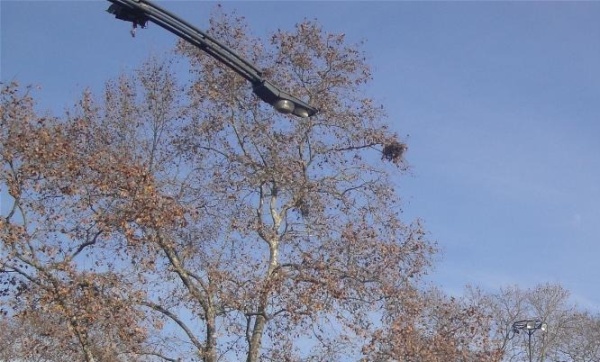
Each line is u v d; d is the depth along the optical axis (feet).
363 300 100.37
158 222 89.04
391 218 109.60
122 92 104.01
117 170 89.76
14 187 86.02
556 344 199.00
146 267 89.81
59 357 91.86
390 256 103.96
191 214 96.99
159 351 91.25
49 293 83.66
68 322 84.64
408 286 104.47
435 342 103.71
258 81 44.96
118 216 88.38
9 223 83.87
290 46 114.11
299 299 95.61
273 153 109.81
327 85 113.60
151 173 96.22
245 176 108.68
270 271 101.60
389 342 98.68
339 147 113.09
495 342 139.54
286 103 45.37
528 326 156.15
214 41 43.50
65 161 89.30
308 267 99.40
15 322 110.63
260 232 104.94
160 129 105.40
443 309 116.98
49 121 92.79
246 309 95.91
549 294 202.39
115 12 40.81
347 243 104.01
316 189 109.29
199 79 111.65
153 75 106.83
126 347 87.76
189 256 96.07
